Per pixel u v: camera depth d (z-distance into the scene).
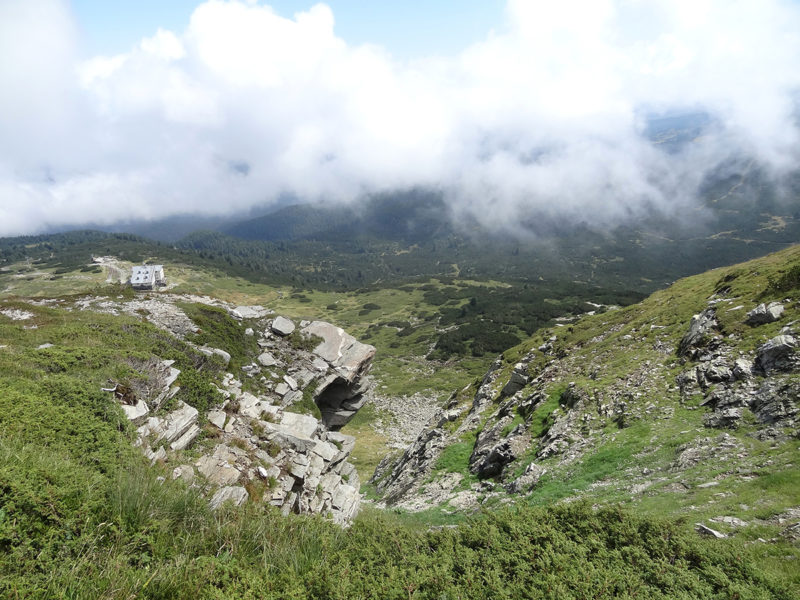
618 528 7.74
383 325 183.50
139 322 23.53
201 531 8.09
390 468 49.53
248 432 18.33
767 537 10.07
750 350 23.98
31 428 9.80
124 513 7.64
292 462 17.91
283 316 34.28
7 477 6.54
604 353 37.38
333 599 6.38
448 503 26.67
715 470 16.16
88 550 6.27
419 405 91.94
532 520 8.26
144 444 12.72
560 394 33.84
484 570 6.92
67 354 15.84
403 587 6.52
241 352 29.11
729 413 20.09
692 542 7.41
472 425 40.50
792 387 18.70
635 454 21.03
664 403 24.69
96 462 9.84
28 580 5.36
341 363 32.53
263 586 6.54
